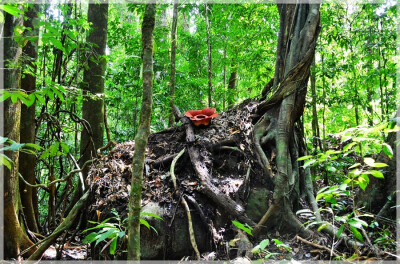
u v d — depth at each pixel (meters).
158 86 7.87
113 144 5.55
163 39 8.68
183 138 4.46
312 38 4.30
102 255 3.39
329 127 8.60
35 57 4.40
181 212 3.45
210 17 8.16
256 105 4.66
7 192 3.68
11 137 3.64
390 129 2.34
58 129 5.62
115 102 7.89
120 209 3.54
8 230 3.74
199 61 9.06
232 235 3.41
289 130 4.13
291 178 3.93
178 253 3.31
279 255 3.10
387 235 3.09
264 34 7.54
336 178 5.10
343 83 6.81
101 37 6.52
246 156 4.08
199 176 3.72
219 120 4.70
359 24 6.71
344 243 3.12
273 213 3.54
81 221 4.14
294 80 4.24
